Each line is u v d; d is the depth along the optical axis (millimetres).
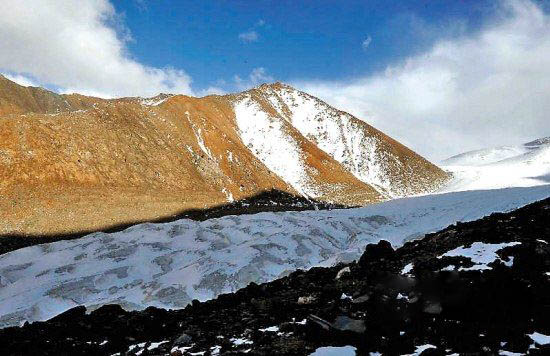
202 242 33562
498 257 13008
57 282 27172
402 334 9609
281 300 14617
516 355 7680
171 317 15641
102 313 17031
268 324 12250
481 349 8062
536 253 11852
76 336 14141
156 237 34750
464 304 10008
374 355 8773
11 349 12562
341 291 13766
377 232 38844
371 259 17875
